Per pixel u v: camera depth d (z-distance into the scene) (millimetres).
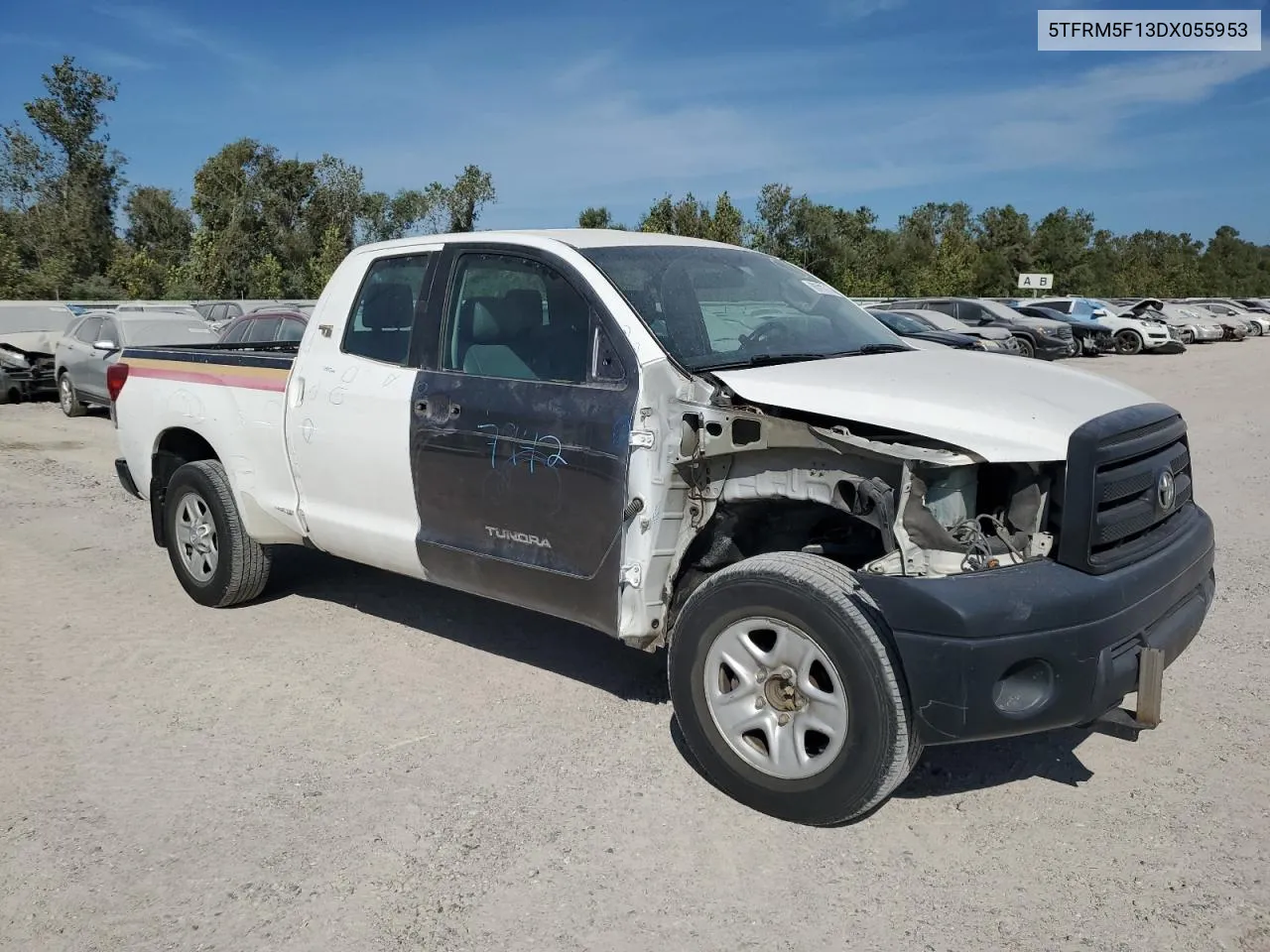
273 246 50531
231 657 5109
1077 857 3312
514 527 4180
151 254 63531
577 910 3053
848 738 3297
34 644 5312
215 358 5652
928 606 3143
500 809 3633
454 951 2875
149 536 7723
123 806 3668
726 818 3566
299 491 5164
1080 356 30531
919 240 73062
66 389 15328
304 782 3834
